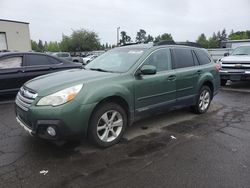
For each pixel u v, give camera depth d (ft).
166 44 17.66
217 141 14.49
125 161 12.00
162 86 16.06
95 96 12.35
